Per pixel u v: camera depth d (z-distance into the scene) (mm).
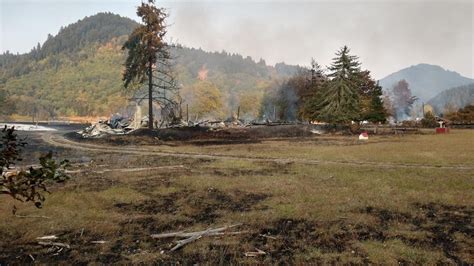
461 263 7223
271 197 12984
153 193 13609
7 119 106125
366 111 53875
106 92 153625
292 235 8992
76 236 8938
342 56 52094
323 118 53250
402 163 20953
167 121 49000
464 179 15805
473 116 70375
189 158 23844
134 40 40594
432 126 65688
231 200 12625
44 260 7539
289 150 28547
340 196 12992
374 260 7387
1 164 4176
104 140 34281
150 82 40844
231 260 7480
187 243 8398
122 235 9023
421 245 8211
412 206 11609
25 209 11164
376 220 10125
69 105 143375
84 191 13773
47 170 4234
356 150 28031
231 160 22734
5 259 7582
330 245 8289
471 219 10211
